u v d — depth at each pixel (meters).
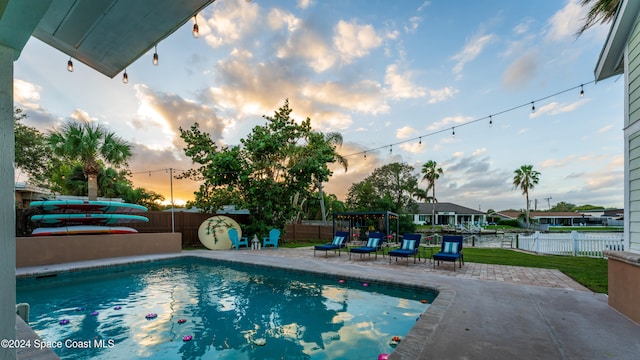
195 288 7.25
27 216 11.74
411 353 3.20
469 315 4.43
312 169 15.61
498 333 3.74
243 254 11.90
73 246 9.78
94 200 12.54
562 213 61.81
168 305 5.90
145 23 2.42
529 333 3.75
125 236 11.03
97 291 7.00
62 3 2.20
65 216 10.88
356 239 19.34
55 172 20.75
